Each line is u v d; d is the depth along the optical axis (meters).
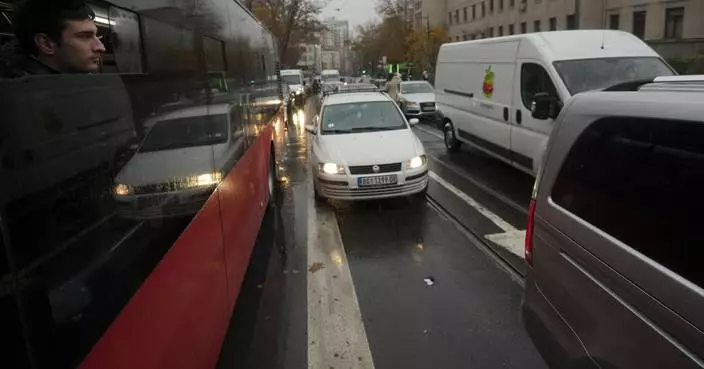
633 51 7.66
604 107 2.44
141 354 1.88
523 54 8.23
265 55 8.66
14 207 1.21
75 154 1.51
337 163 7.09
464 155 11.65
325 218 6.96
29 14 1.73
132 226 1.89
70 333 1.41
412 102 19.16
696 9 25.75
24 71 1.55
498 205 7.35
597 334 2.18
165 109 2.43
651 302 1.88
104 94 1.75
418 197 7.89
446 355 3.61
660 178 1.99
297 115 23.98
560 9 35.84
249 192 4.90
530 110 7.90
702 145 1.84
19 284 1.21
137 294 1.88
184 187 2.60
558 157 2.72
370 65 80.12
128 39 2.17
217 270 3.19
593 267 2.24
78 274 1.47
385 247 5.77
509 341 3.76
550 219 2.66
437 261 5.30
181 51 2.88
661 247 1.90
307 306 4.40
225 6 4.61
